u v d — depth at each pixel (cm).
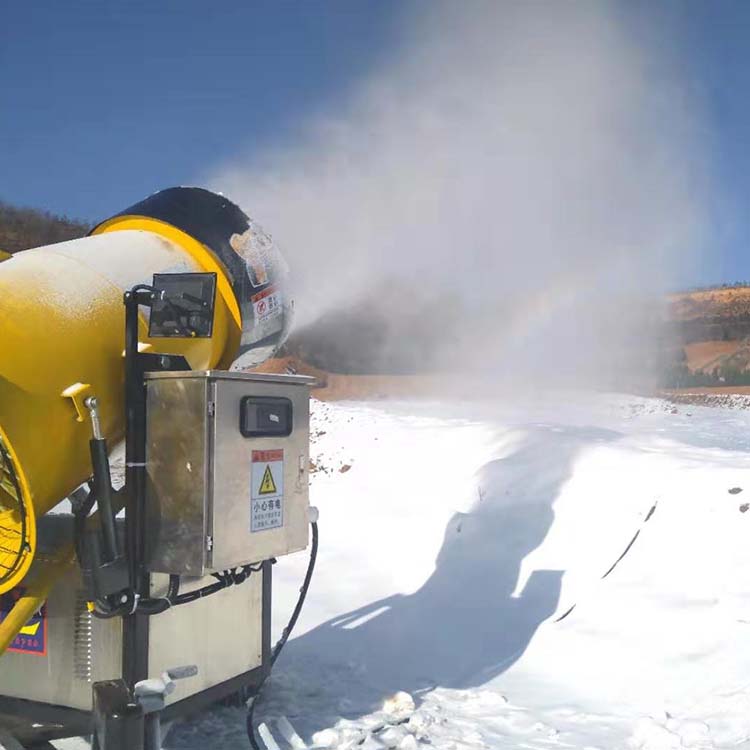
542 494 727
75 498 360
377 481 863
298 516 374
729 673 473
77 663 352
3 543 322
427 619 591
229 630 394
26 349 313
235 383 337
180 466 329
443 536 711
